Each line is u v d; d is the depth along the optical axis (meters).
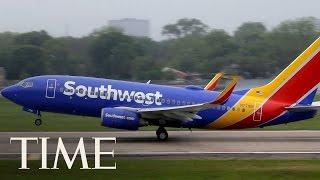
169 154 110.19
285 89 136.12
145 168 94.19
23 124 170.75
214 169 94.00
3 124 170.38
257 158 106.69
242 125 136.25
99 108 133.75
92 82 134.62
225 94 123.06
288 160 104.44
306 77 135.75
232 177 87.56
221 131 154.50
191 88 137.62
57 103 134.62
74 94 133.75
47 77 136.88
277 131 156.50
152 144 124.75
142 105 133.25
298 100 136.38
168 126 132.75
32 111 138.38
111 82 134.88
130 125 128.75
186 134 146.12
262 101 135.75
